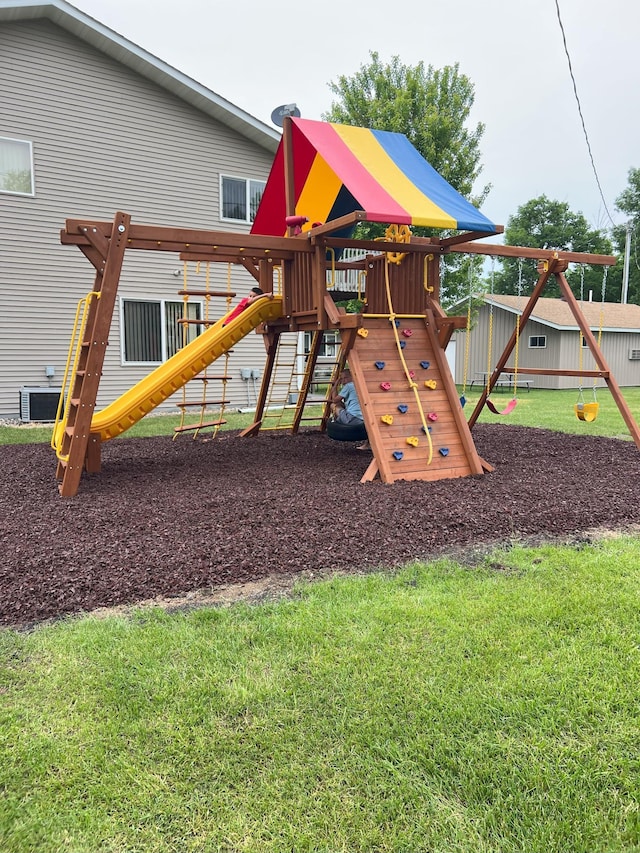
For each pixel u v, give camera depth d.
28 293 11.42
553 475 5.95
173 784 1.77
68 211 11.71
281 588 3.18
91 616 2.87
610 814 1.68
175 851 1.56
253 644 2.57
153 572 3.35
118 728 2.01
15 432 9.58
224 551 3.64
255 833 1.61
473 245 6.37
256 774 1.81
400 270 6.45
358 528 4.07
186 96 12.66
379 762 1.86
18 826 1.63
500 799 1.72
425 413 6.01
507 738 1.97
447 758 1.87
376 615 2.81
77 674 2.34
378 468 5.56
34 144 11.23
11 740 1.96
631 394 18.58
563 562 3.52
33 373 11.55
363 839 1.58
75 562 3.48
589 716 2.08
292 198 6.77
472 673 2.32
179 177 12.92
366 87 21.22
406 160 6.48
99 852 1.55
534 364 23.69
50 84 11.30
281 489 5.21
